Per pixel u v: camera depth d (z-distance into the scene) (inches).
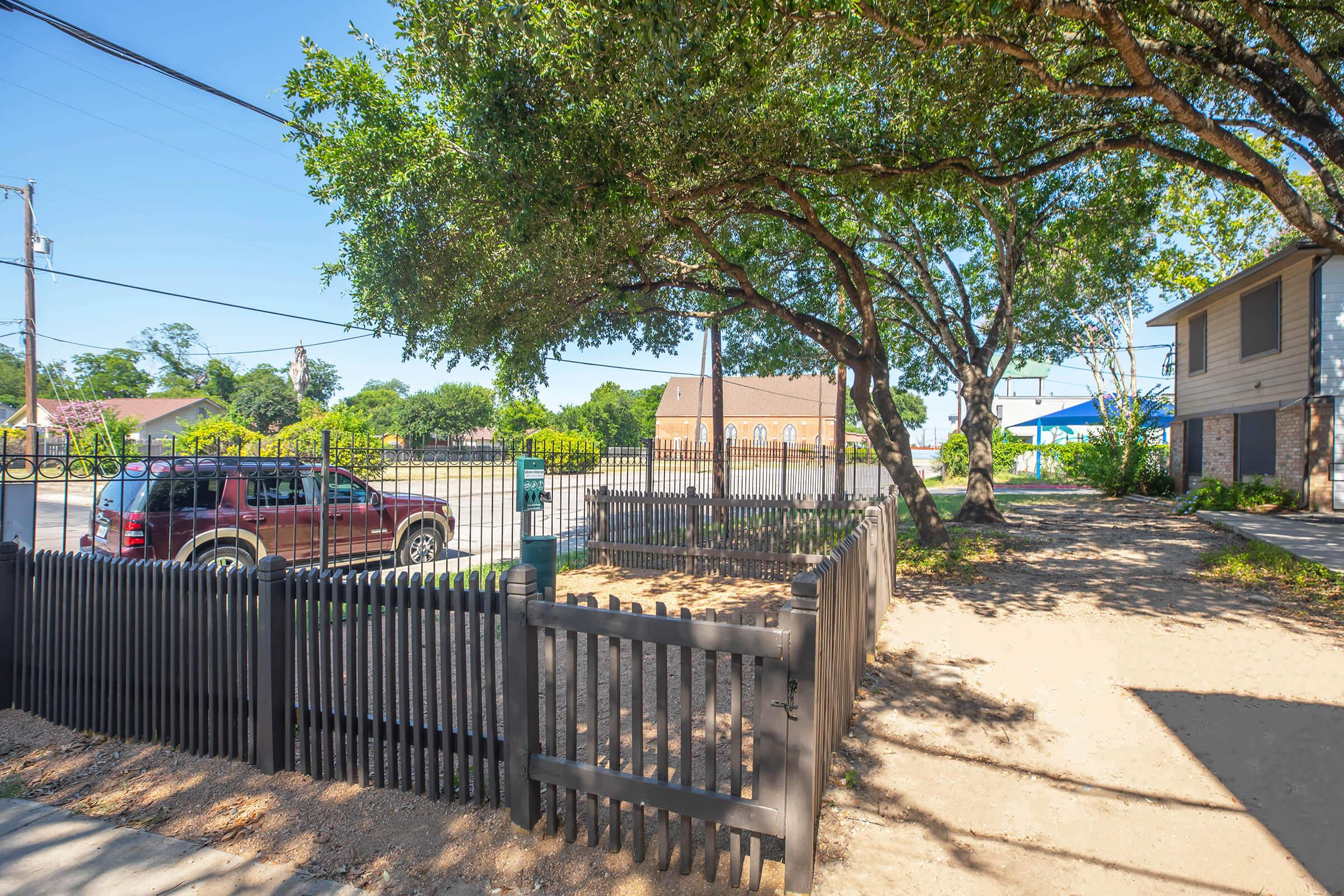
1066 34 323.3
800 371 741.9
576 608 120.3
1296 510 568.7
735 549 369.4
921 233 595.5
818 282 587.2
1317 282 549.6
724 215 385.7
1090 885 112.7
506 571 126.7
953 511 700.7
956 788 142.8
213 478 311.6
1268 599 290.2
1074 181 504.1
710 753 111.7
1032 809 135.6
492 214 305.0
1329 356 550.0
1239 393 664.4
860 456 1032.8
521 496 378.6
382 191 292.0
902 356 771.4
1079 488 1061.8
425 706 174.4
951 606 287.4
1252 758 154.6
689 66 237.3
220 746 154.7
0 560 181.9
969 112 325.1
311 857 118.6
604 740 164.2
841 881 112.7
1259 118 378.0
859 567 194.2
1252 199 754.8
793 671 106.4
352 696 142.9
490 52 241.3
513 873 114.3
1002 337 669.3
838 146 324.8
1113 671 209.5
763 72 266.4
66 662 174.9
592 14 220.5
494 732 130.5
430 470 1079.0
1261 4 255.4
